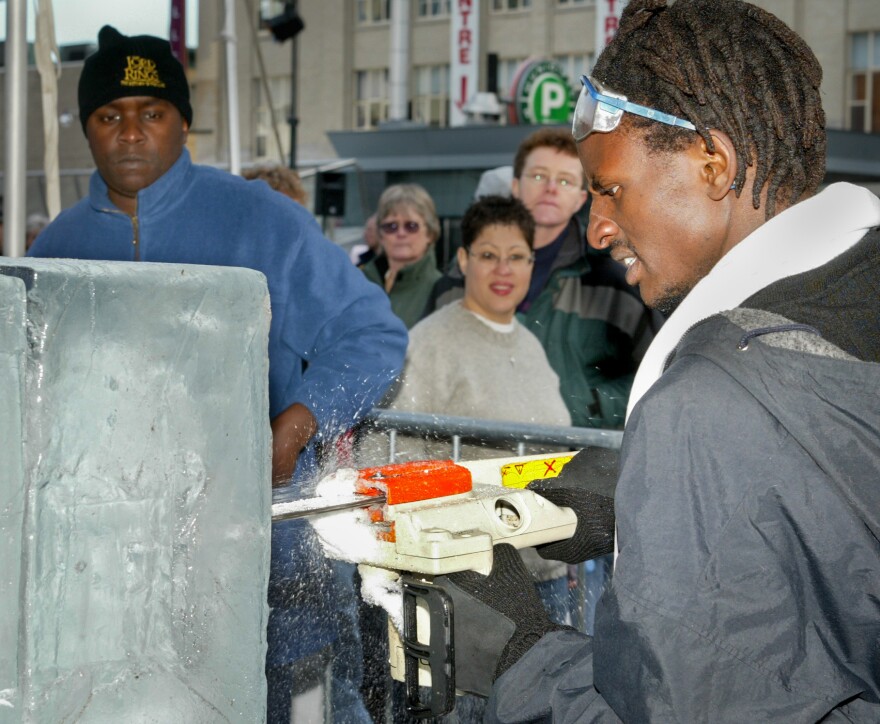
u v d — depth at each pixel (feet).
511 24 63.62
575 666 3.04
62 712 2.68
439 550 3.25
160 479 2.81
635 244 3.31
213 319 2.87
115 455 2.72
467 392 8.87
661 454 2.78
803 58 3.15
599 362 10.04
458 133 44.65
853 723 2.78
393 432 7.75
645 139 3.21
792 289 2.93
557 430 7.38
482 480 4.01
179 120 6.58
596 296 10.14
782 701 2.70
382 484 3.42
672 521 2.76
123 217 6.65
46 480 2.60
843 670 2.76
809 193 3.26
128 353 2.71
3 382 2.51
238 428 2.95
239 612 2.99
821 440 2.70
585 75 3.39
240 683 3.00
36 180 21.15
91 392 2.66
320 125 69.00
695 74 3.10
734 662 2.69
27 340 2.53
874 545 2.71
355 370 6.18
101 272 2.64
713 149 3.12
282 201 6.54
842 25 53.57
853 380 2.69
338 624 5.23
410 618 3.44
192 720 2.90
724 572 2.72
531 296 10.34
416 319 12.76
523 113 42.09
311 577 5.03
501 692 3.13
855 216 3.03
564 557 3.95
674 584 2.72
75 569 2.68
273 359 6.43
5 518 2.54
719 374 2.79
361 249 17.38
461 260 9.27
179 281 2.78
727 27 3.13
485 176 13.55
